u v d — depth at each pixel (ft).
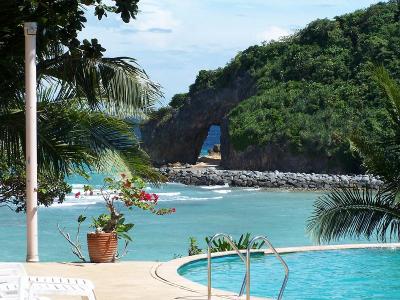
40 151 41.14
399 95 41.47
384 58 269.85
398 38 274.77
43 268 37.45
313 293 40.96
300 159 254.88
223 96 306.76
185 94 321.73
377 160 41.60
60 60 42.32
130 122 43.24
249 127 269.23
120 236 41.57
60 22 40.11
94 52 41.34
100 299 30.35
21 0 40.81
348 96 262.26
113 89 41.91
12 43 41.63
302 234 110.22
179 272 41.34
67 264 39.11
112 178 42.29
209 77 314.76
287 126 261.24
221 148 290.97
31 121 37.83
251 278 44.50
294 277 45.29
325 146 249.14
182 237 107.55
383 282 44.34
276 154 260.42
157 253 90.48
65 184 59.88
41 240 101.19
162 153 318.04
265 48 303.89
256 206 165.07
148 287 33.04
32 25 37.50
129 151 43.21
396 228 41.32
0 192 57.62
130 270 37.55
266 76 292.61
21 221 129.29
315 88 272.51
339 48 285.43
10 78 41.52
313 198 189.47
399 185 41.16
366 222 41.29
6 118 41.24
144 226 122.31
